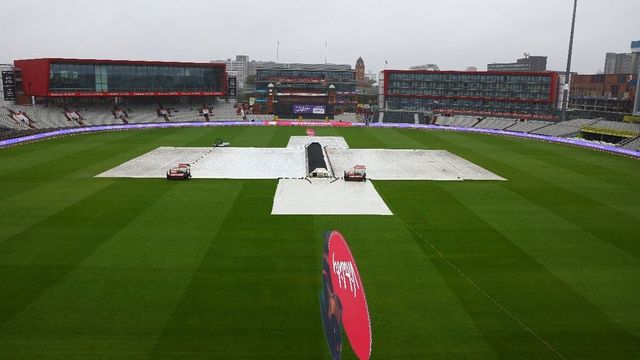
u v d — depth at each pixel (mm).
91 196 39375
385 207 37375
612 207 38312
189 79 110688
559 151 71250
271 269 24969
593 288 23359
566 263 26438
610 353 17969
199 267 25094
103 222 32406
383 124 109000
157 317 19953
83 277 23688
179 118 107750
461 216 35188
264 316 20188
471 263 26281
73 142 72812
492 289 23094
